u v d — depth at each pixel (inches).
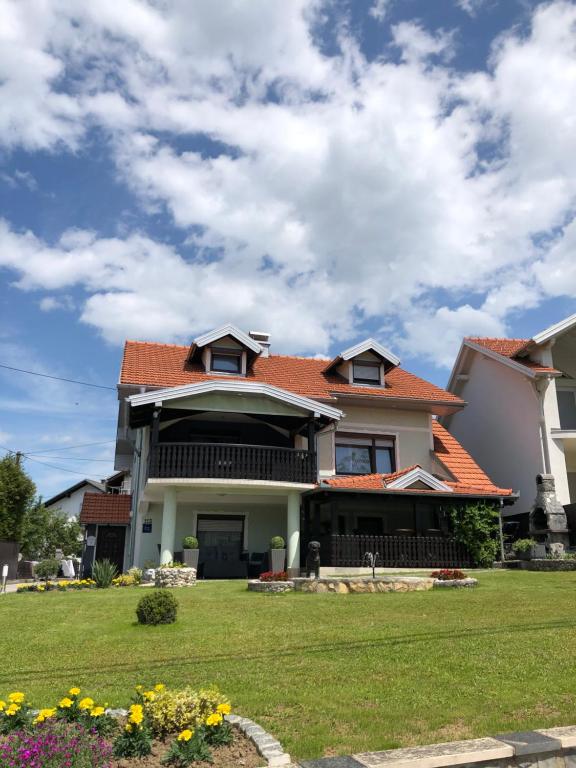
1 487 1087.0
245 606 457.1
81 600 514.9
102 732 194.9
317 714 227.1
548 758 187.2
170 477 691.4
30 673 284.2
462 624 379.2
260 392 725.3
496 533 740.7
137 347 901.2
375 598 493.7
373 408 877.2
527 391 915.4
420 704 236.7
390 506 776.3
